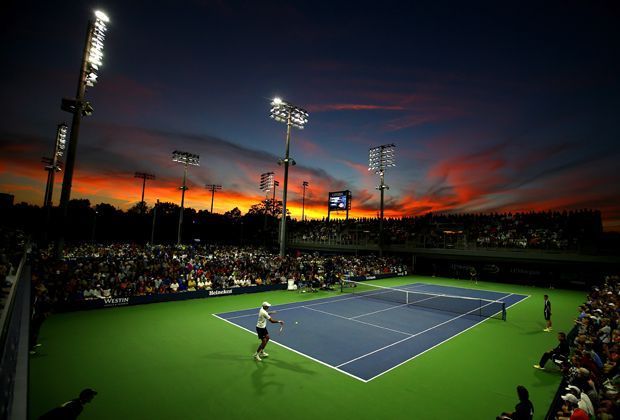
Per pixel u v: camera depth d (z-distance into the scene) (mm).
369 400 9016
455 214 50812
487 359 12469
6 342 6105
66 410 5234
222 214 103375
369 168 46156
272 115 33906
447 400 9164
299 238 61375
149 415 7930
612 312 14844
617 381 9062
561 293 31734
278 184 73375
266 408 8414
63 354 11703
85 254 36500
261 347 11688
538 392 9844
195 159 50312
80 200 87688
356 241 50750
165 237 84062
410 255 46938
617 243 32312
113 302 19141
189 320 16859
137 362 11164
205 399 8781
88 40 19797
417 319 18641
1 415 4730
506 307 23359
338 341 14070
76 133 19562
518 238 39562
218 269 27094
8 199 46344
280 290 27719
